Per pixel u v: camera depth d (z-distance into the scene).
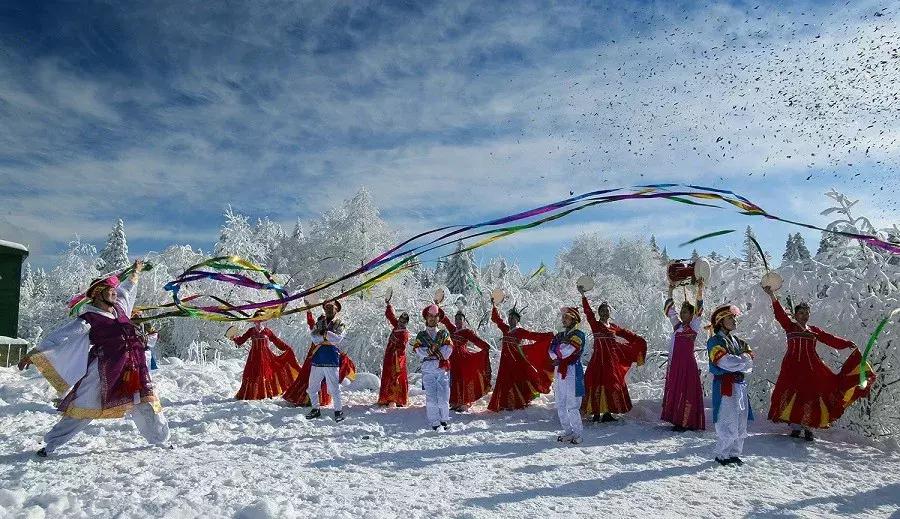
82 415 5.63
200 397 10.34
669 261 8.30
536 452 6.34
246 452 6.17
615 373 8.46
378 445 6.63
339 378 8.69
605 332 8.63
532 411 9.20
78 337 5.71
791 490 4.99
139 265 6.56
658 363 12.20
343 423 8.18
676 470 5.59
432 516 4.18
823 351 8.13
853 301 8.13
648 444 6.80
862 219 8.62
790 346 7.34
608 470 5.57
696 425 7.65
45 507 4.07
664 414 7.97
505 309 17.97
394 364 9.83
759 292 8.88
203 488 4.70
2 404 8.76
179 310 6.64
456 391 9.52
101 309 5.98
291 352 10.66
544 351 9.62
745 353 5.98
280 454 6.08
